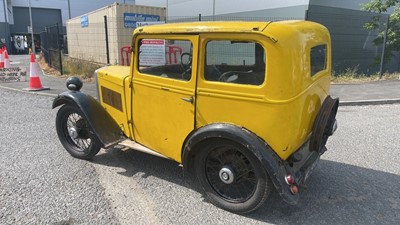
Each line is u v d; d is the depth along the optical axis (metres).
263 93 2.85
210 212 3.27
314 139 3.33
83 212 3.21
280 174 2.88
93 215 3.16
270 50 2.74
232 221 3.13
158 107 3.57
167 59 3.41
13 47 41.09
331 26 12.98
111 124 4.26
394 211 3.30
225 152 3.23
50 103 7.93
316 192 3.69
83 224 3.02
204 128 3.13
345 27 13.45
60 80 11.51
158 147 3.75
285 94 2.78
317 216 3.22
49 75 12.82
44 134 5.54
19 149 4.83
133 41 3.63
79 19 20.45
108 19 15.44
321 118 3.37
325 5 12.59
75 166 4.26
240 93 2.96
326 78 3.75
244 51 2.90
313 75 3.31
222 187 3.39
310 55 3.12
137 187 3.74
